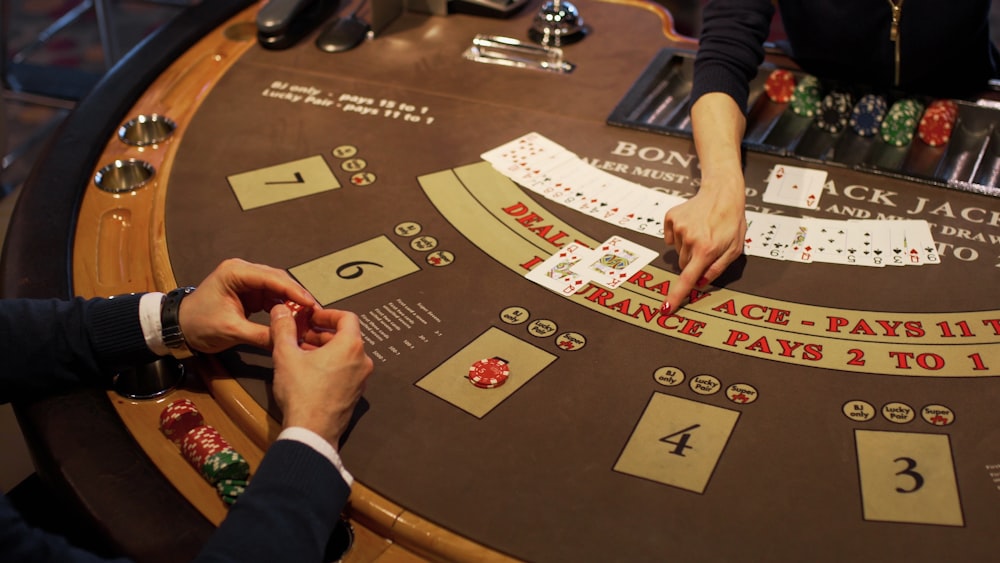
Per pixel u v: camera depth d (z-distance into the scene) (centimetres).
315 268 165
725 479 124
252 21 248
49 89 425
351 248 170
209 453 128
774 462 126
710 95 192
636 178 190
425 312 154
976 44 204
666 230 167
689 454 127
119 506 123
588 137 203
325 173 192
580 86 222
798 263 165
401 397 137
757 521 118
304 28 243
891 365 143
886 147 201
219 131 206
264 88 222
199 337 142
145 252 172
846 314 154
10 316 141
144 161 194
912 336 149
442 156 197
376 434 131
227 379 141
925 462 126
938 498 121
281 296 142
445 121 210
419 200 183
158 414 141
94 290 163
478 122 209
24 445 197
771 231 173
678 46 237
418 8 254
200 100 217
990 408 135
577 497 121
